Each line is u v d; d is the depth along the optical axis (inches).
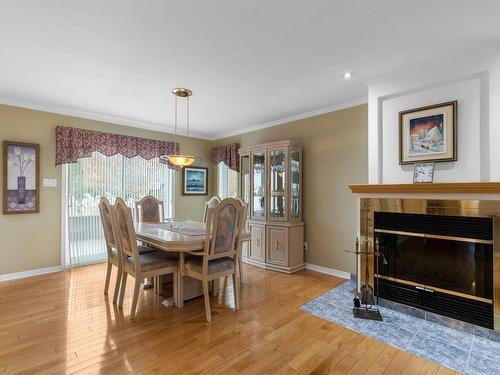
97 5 68.1
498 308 84.9
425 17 73.7
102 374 68.8
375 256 111.7
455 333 90.0
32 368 70.7
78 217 161.9
